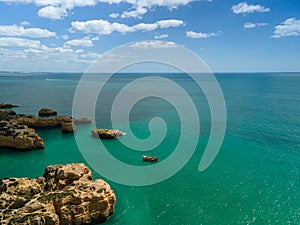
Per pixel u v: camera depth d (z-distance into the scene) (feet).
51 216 94.02
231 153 181.78
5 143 192.54
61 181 118.11
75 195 101.86
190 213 110.63
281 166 159.63
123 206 116.26
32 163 169.48
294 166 159.53
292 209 112.88
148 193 127.13
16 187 110.32
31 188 111.14
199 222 104.47
